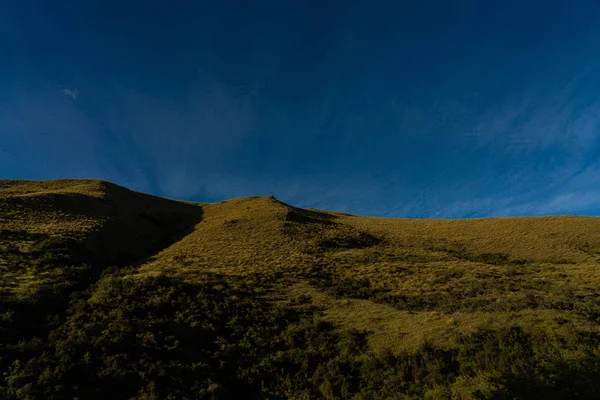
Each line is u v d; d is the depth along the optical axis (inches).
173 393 562.3
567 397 501.0
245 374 654.5
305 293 1045.8
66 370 555.2
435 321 805.9
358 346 740.0
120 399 539.5
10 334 644.7
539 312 779.4
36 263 1050.1
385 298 1003.9
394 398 563.8
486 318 777.6
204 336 756.6
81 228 1566.2
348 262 1454.2
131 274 1105.4
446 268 1348.4
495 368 592.4
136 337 685.9
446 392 550.3
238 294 987.3
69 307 804.0
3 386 506.6
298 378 652.7
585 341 629.9
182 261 1325.0
